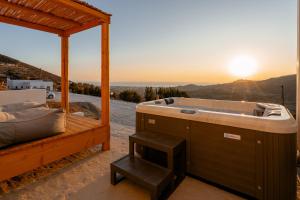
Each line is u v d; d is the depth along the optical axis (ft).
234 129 4.60
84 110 18.63
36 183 5.31
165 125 6.12
